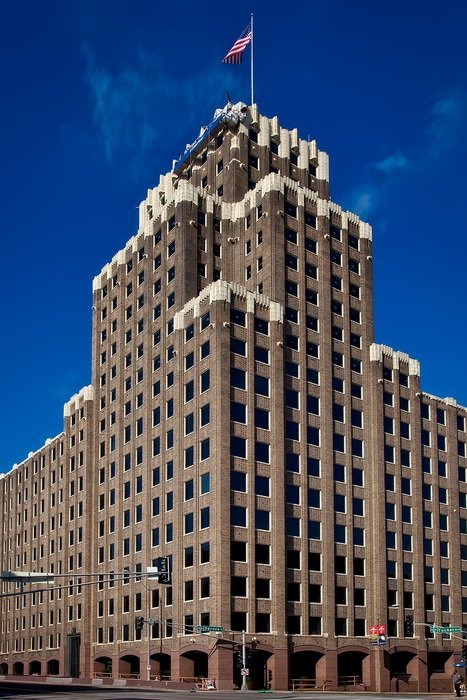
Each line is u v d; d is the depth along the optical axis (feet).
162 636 282.56
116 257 369.50
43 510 412.77
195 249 318.86
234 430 272.10
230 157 341.00
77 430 383.65
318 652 275.59
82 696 191.42
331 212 335.47
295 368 299.99
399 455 327.67
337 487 301.22
